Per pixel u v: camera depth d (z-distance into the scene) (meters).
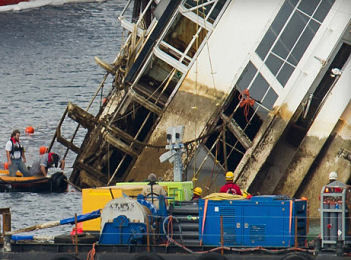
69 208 155.00
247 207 105.12
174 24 163.00
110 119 163.88
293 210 104.06
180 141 133.38
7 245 108.94
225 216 105.56
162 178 145.38
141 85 162.75
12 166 170.62
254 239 104.81
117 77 178.25
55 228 140.38
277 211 104.38
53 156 171.88
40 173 170.50
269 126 149.50
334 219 101.25
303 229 106.75
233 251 104.25
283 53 151.38
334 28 149.50
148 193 109.50
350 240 102.38
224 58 153.75
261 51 152.12
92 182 166.25
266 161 151.12
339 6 149.88
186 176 151.50
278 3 152.12
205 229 106.12
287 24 151.50
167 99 160.75
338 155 150.38
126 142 163.38
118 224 106.19
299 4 151.38
